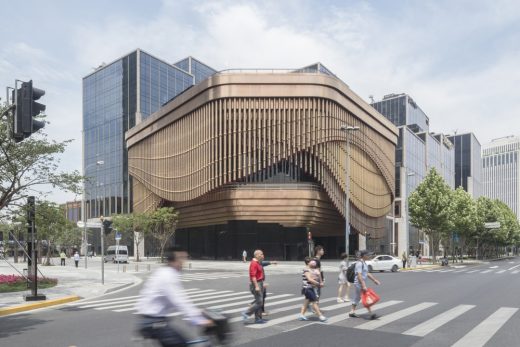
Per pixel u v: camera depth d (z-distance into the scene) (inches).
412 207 2175.2
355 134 2269.9
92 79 3666.3
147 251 3056.1
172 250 218.7
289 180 2004.2
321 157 1983.3
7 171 788.0
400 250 3230.8
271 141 1961.1
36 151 787.4
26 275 867.4
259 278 435.2
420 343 331.3
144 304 211.5
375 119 2527.1
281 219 1988.2
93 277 1055.6
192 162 2161.7
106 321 444.8
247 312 421.7
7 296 658.2
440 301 581.0
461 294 669.3
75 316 485.1
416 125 4119.1
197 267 1569.9
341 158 2123.5
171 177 2383.1
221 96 1957.4
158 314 209.0
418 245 3491.6
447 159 4675.2
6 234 1079.0
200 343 213.9
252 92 1952.5
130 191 3211.1
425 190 2160.4
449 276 1133.7
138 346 330.6
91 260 2423.7
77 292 722.8
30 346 337.1
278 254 2026.3
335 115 2039.9
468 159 5812.0
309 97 1959.9
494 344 329.1
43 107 449.7
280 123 1959.9
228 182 1966.0
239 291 730.8
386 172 2731.3
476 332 372.2
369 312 449.4
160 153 2532.0
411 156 3508.9
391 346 321.4
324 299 606.2
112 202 3358.8
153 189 2608.3
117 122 3371.1
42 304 577.9
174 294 211.0
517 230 4030.5
